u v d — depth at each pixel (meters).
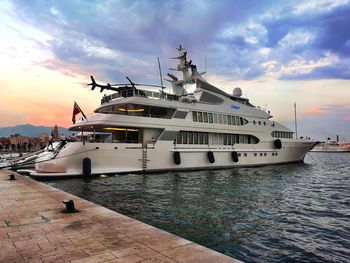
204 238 10.32
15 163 33.62
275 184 25.30
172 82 42.44
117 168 28.08
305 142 48.09
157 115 33.00
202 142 35.44
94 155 26.86
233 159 37.69
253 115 41.38
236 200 17.50
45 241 6.10
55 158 25.88
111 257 5.14
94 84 30.38
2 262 4.98
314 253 9.02
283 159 45.22
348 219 13.31
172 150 31.75
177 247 5.66
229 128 37.69
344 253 9.05
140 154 29.53
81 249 5.58
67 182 24.30
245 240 10.16
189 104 34.09
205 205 15.92
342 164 60.66
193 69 40.25
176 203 16.42
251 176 30.75
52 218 8.16
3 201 11.08
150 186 22.75
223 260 4.98
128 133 32.59
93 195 18.95
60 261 4.99
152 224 12.05
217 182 25.59
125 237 6.32
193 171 33.50
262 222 12.56
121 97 31.70
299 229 11.60
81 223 7.57
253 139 41.41
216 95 37.78
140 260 4.99
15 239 6.26
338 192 21.42
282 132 45.50
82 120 29.89
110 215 8.50
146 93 31.34
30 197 12.05
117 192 20.06
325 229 11.65
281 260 8.46
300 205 16.42
